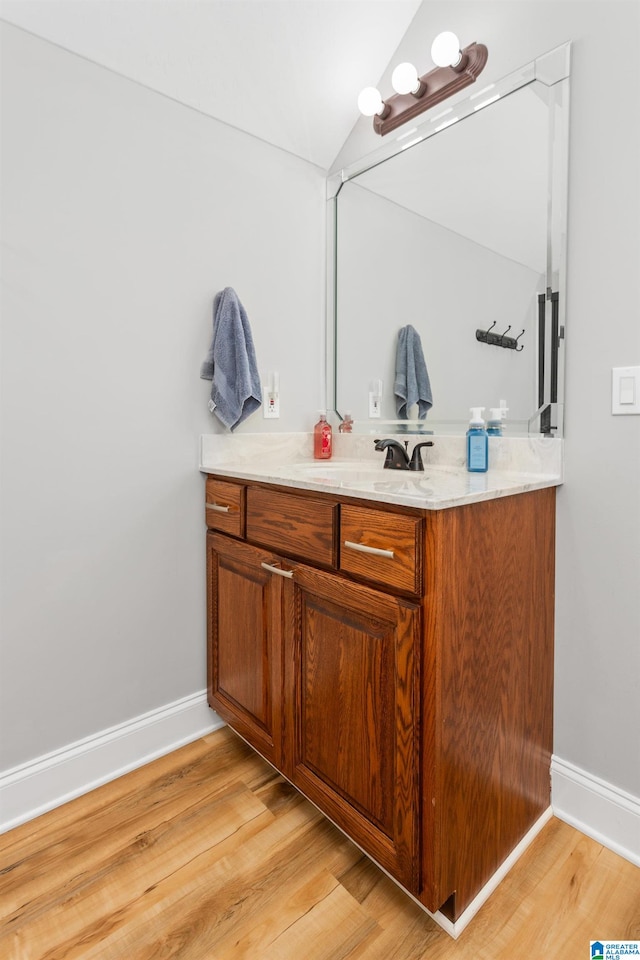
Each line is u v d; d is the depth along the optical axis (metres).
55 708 1.44
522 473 1.42
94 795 1.48
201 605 1.74
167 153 1.57
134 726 1.59
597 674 1.31
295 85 1.70
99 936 1.07
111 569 1.53
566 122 1.30
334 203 2.00
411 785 1.03
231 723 1.63
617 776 1.28
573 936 1.06
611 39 1.21
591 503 1.30
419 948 1.04
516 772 1.25
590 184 1.27
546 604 1.33
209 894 1.16
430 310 1.69
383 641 1.09
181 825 1.36
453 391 1.63
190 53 1.49
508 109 1.43
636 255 1.20
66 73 1.37
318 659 1.28
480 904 1.13
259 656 1.49
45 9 1.29
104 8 1.33
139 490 1.57
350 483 1.25
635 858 1.24
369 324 1.89
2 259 1.29
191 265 1.64
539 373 1.39
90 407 1.46
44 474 1.39
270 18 1.50
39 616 1.40
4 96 1.28
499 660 1.16
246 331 1.71
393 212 1.79
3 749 1.36
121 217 1.49
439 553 0.97
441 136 1.62
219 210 1.70
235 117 1.69
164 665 1.66
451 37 1.40
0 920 1.10
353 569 1.15
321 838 1.32
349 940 1.06
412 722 1.02
